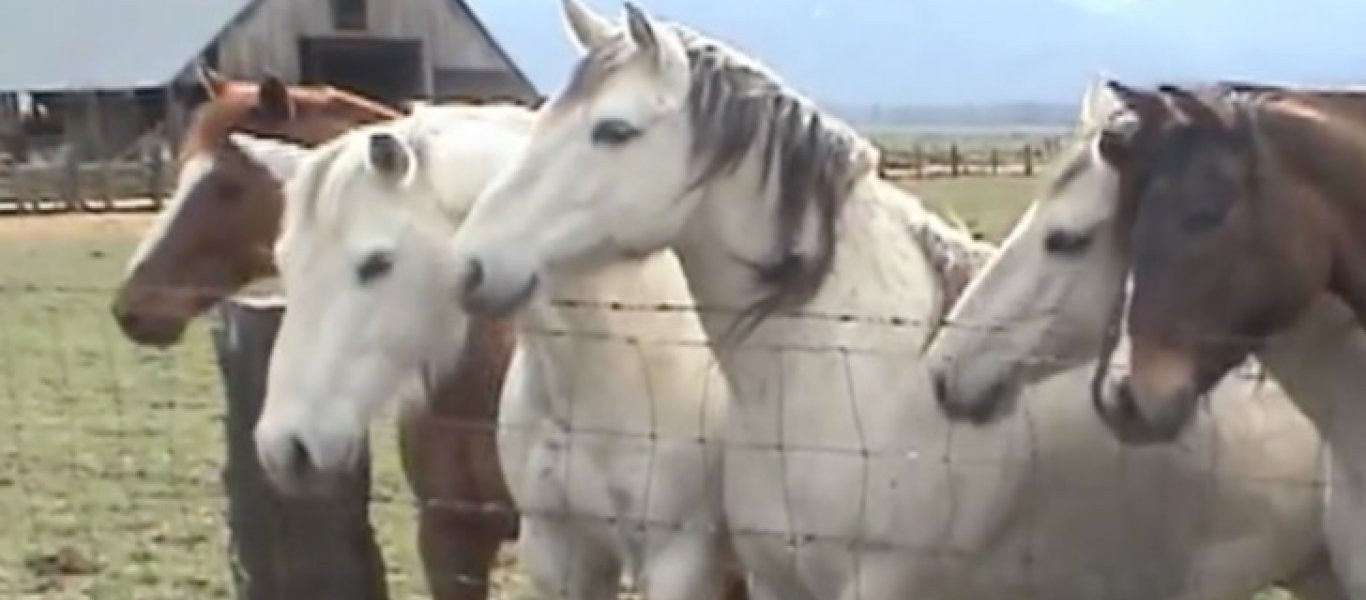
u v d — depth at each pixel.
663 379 4.11
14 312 14.66
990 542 3.93
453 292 3.89
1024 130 137.62
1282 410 4.05
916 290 3.92
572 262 3.66
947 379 3.58
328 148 4.07
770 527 3.88
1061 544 4.01
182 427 9.55
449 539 4.68
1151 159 3.22
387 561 6.78
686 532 4.11
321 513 4.71
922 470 3.80
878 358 3.82
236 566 4.79
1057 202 3.49
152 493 7.95
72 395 10.66
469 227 3.68
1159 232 3.17
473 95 35.06
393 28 34.44
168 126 33.16
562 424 4.13
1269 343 3.33
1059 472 3.94
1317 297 3.29
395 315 3.98
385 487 7.82
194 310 5.28
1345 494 3.55
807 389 3.81
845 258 3.85
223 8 35.03
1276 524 4.08
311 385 3.92
